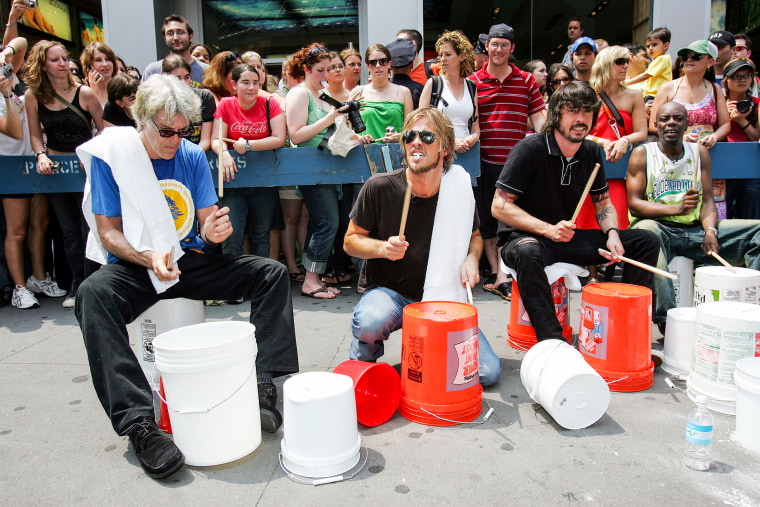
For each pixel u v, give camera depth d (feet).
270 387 7.38
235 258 8.03
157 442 6.23
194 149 8.33
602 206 9.93
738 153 13.28
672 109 10.98
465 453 6.59
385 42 22.00
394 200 8.29
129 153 7.45
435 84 13.41
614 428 7.16
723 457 6.44
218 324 7.18
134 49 21.97
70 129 13.21
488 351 8.49
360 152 13.14
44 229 14.42
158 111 7.18
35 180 13.05
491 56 13.66
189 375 6.11
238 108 13.12
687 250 11.48
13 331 11.69
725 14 21.66
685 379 8.64
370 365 7.45
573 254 9.83
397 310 8.34
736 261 11.47
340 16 24.26
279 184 13.20
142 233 7.41
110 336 6.72
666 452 6.55
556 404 6.99
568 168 9.53
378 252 7.98
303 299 13.73
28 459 6.63
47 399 8.32
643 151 11.50
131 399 6.54
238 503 5.70
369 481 6.04
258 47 24.76
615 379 8.27
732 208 15.64
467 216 8.36
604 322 8.26
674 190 11.32
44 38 23.72
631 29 23.82
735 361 7.46
